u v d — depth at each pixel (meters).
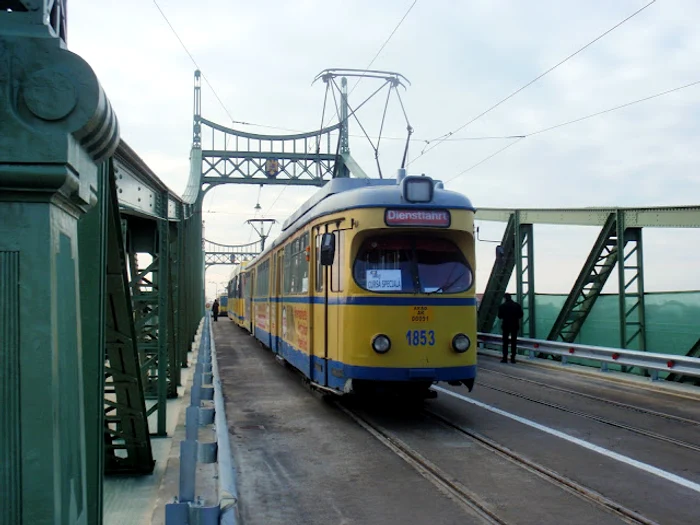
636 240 14.45
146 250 8.78
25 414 1.78
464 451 7.16
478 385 12.60
